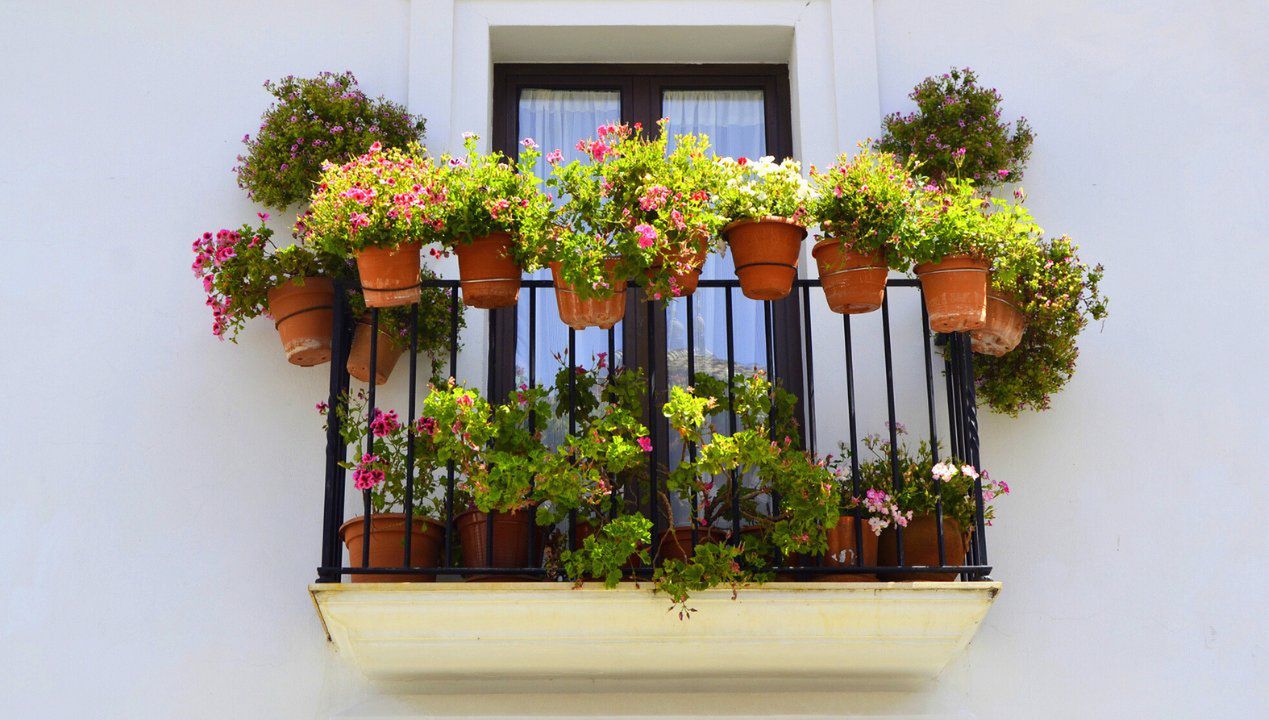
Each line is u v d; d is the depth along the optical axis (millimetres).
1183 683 5086
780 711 4844
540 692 4895
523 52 6031
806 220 4844
